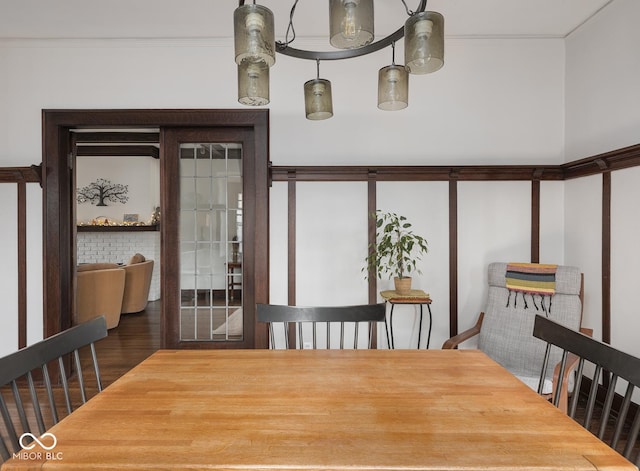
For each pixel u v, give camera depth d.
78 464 0.85
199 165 3.20
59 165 3.10
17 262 3.10
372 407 1.13
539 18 2.85
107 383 3.12
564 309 2.48
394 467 0.84
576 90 2.99
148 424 1.03
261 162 3.08
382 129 3.14
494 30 3.02
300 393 1.23
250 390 1.25
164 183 3.17
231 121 3.09
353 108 3.14
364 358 1.57
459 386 1.28
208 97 3.12
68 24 2.88
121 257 6.85
